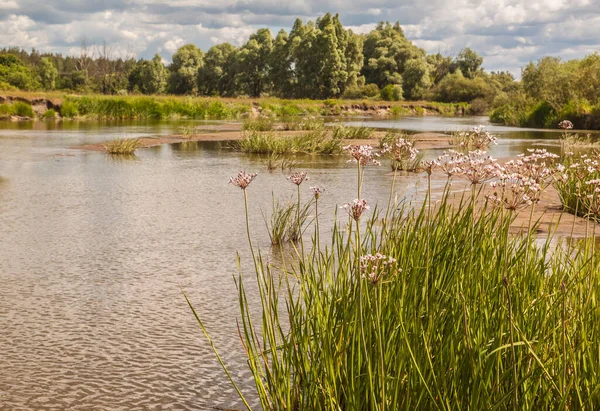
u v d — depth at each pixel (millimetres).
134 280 7477
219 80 130250
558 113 46000
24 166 18781
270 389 3682
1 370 5047
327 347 3281
